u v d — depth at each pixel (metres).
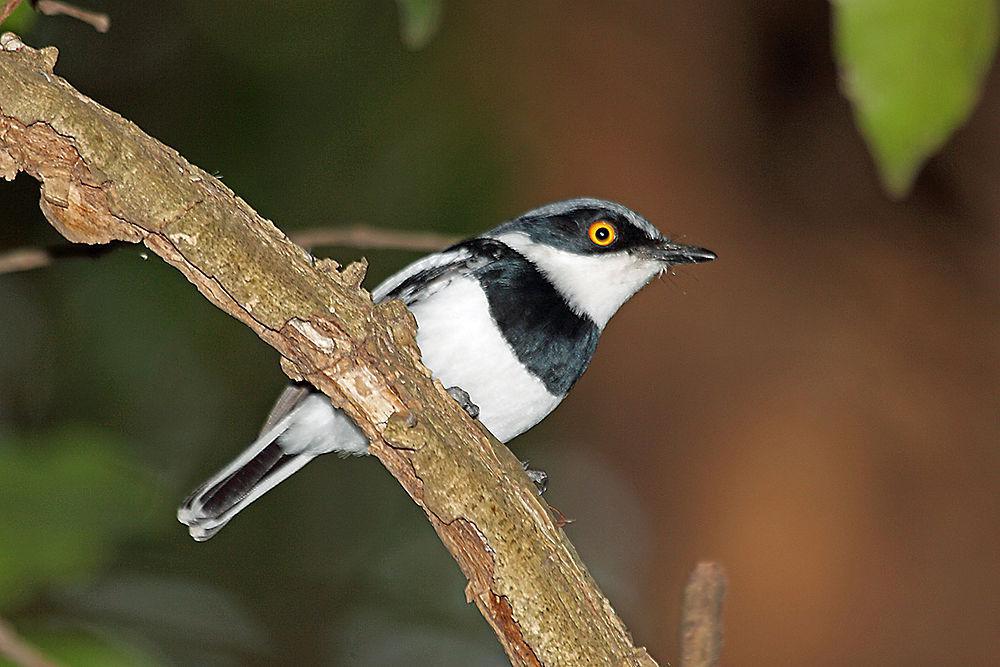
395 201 14.85
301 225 15.16
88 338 16.05
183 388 16.22
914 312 11.80
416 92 14.89
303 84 15.60
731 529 11.33
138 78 16.20
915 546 11.12
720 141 12.39
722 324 11.95
